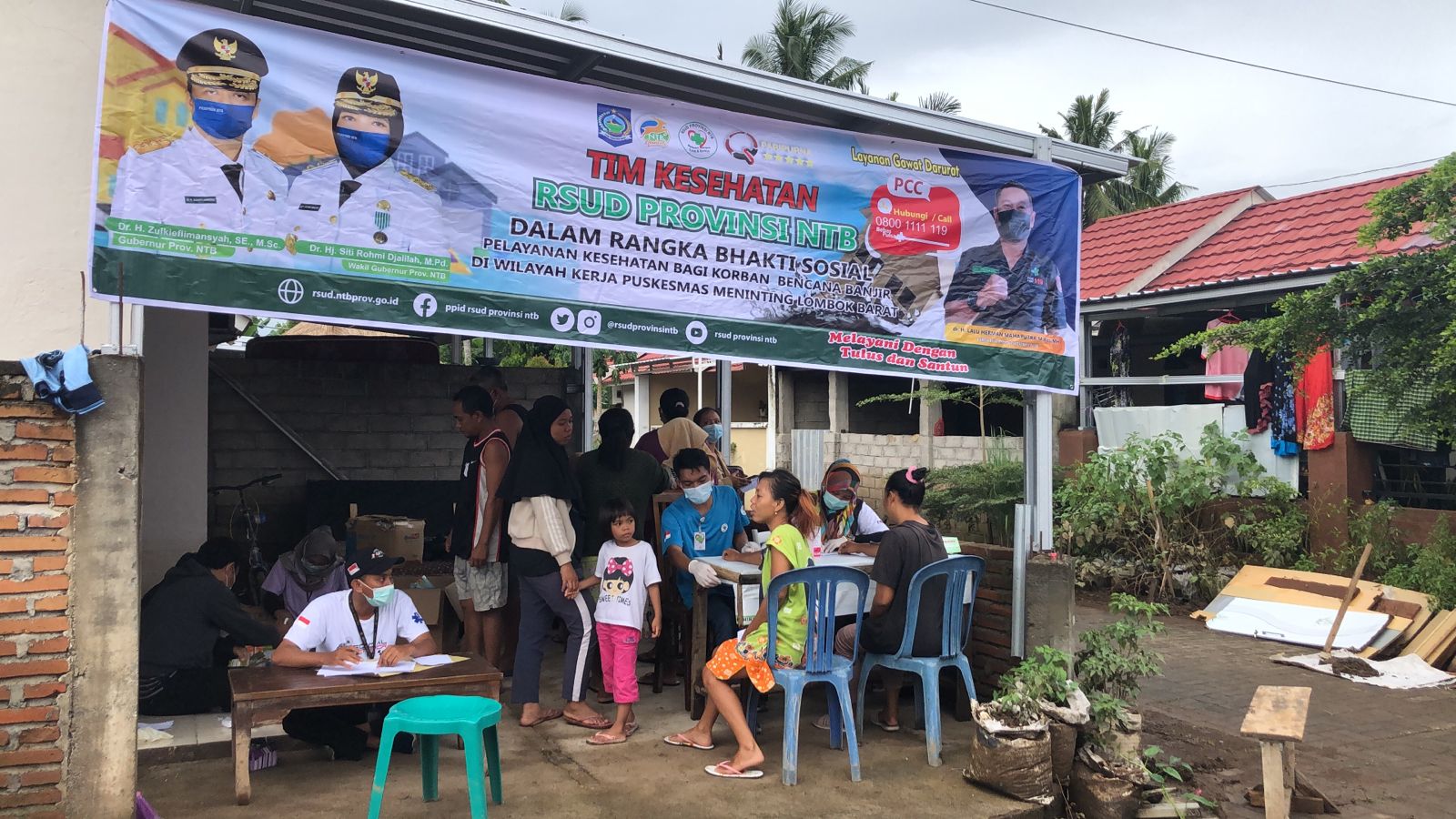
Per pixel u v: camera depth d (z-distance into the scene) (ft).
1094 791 15.60
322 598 15.58
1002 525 43.75
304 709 15.87
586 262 16.03
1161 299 39.78
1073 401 44.06
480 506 19.26
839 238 18.15
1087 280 44.52
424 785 14.35
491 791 14.29
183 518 22.98
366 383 31.12
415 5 14.53
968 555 18.31
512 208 15.47
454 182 15.06
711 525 19.90
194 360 23.11
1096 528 37.35
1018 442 50.16
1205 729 21.06
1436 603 28.37
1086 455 41.98
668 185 16.69
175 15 13.32
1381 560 31.60
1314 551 34.14
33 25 16.44
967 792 15.39
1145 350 47.96
